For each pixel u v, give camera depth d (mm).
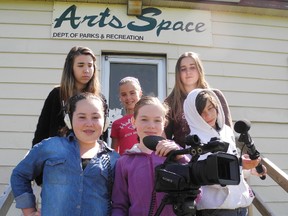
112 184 2074
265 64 5082
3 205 2357
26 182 2053
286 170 4781
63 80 2889
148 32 4922
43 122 2832
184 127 2723
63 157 2027
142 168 2035
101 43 4832
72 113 2180
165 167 1700
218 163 1493
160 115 2141
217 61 4984
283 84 5059
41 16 4828
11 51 4688
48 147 2072
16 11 4820
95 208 1967
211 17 5102
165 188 1650
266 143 4820
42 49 4734
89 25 4848
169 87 4816
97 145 2229
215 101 2373
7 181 4316
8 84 4586
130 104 3449
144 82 4906
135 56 4926
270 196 4609
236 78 4973
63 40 4781
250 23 5184
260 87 4992
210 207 2172
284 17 5258
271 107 4949
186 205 1629
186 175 1587
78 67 2896
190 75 2969
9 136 4438
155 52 4898
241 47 5082
